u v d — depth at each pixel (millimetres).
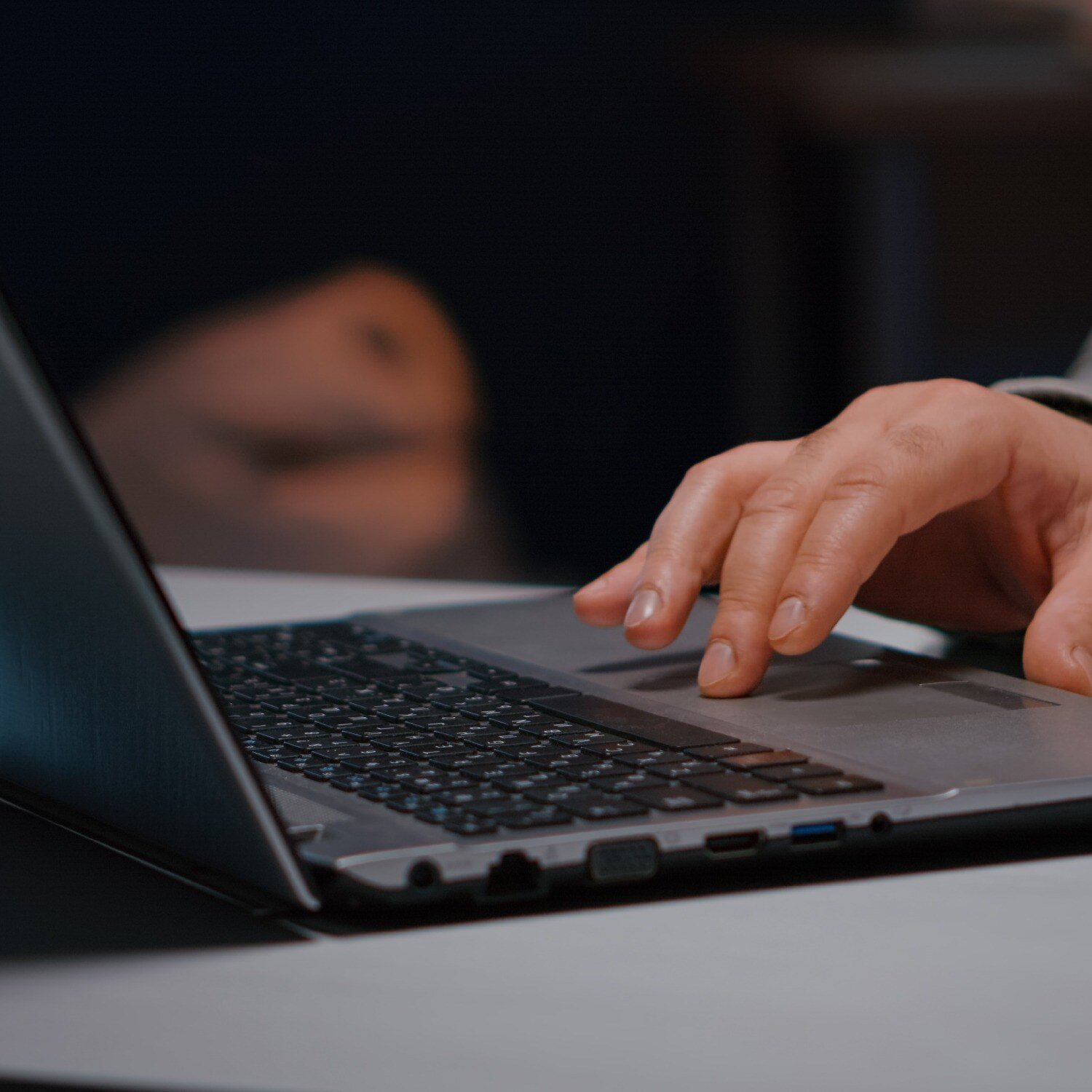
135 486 4078
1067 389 1224
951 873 630
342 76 4344
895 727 755
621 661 947
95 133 4312
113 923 575
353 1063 446
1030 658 915
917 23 3938
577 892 602
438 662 956
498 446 4340
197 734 532
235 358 4227
